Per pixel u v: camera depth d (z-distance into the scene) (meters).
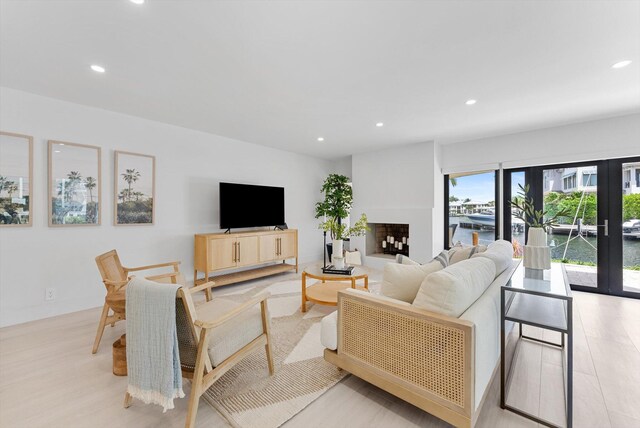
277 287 3.97
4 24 1.70
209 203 4.21
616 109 3.16
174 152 3.81
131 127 3.41
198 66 2.22
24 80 2.47
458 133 4.14
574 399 1.66
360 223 3.39
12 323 2.67
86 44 1.92
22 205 2.71
